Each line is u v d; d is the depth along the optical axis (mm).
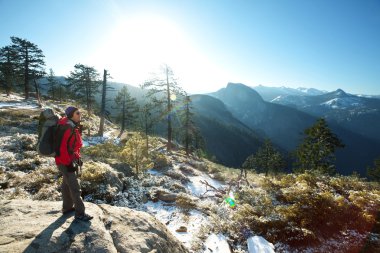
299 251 8719
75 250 3658
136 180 14109
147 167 16578
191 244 7973
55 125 4121
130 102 43594
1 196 8719
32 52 47062
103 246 3887
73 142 4102
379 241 9188
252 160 48219
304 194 11531
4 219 4141
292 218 10289
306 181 14930
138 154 16219
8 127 24344
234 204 12445
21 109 34188
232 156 168125
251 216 10328
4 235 3680
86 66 44062
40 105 40188
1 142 17156
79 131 4258
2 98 42750
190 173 20656
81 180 10594
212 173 24141
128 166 15945
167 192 12500
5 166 12266
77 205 4285
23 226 3971
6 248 3396
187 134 35812
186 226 9445
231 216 10758
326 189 13250
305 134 36031
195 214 10766
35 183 10414
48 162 13914
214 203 13109
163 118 31594
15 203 4777
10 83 48938
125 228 4676
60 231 3938
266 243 8719
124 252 4035
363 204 11094
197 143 51625
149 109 31922
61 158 4074
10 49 46188
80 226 4168
